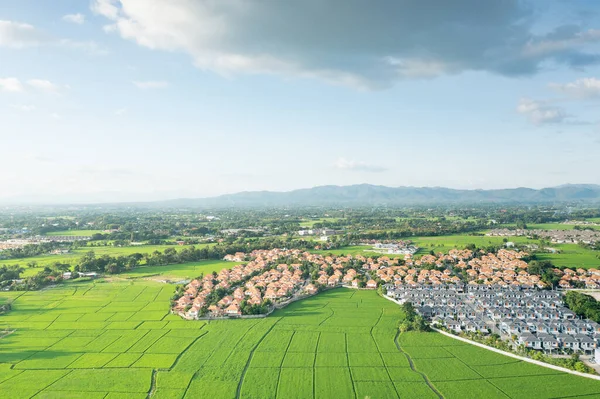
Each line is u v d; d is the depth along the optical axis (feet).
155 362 444.14
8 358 456.45
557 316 608.19
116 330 546.26
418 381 396.78
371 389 381.81
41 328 554.87
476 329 540.93
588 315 591.78
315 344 492.95
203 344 495.00
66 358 456.04
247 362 443.32
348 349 476.95
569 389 377.71
